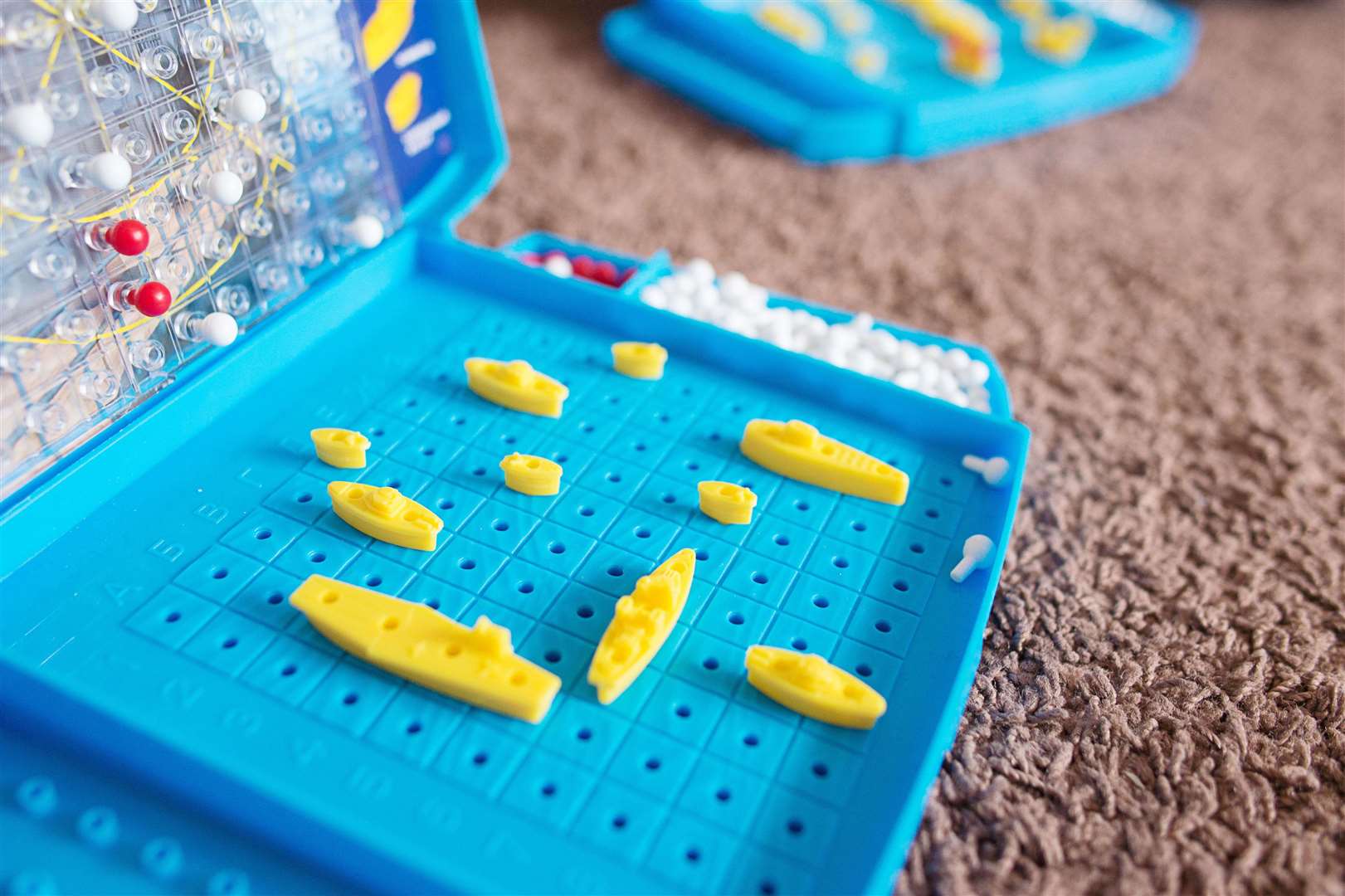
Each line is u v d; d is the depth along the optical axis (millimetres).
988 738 281
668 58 595
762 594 273
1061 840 261
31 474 268
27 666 234
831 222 488
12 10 248
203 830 228
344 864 222
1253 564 335
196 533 275
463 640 250
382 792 231
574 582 270
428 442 303
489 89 366
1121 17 655
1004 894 250
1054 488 356
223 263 303
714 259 458
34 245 260
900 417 319
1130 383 404
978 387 355
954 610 274
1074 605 315
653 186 503
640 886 222
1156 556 335
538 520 284
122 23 259
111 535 272
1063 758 276
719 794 236
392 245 350
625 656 250
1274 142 586
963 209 507
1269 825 266
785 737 246
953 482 308
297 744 237
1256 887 255
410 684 248
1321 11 751
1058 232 494
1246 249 491
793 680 250
